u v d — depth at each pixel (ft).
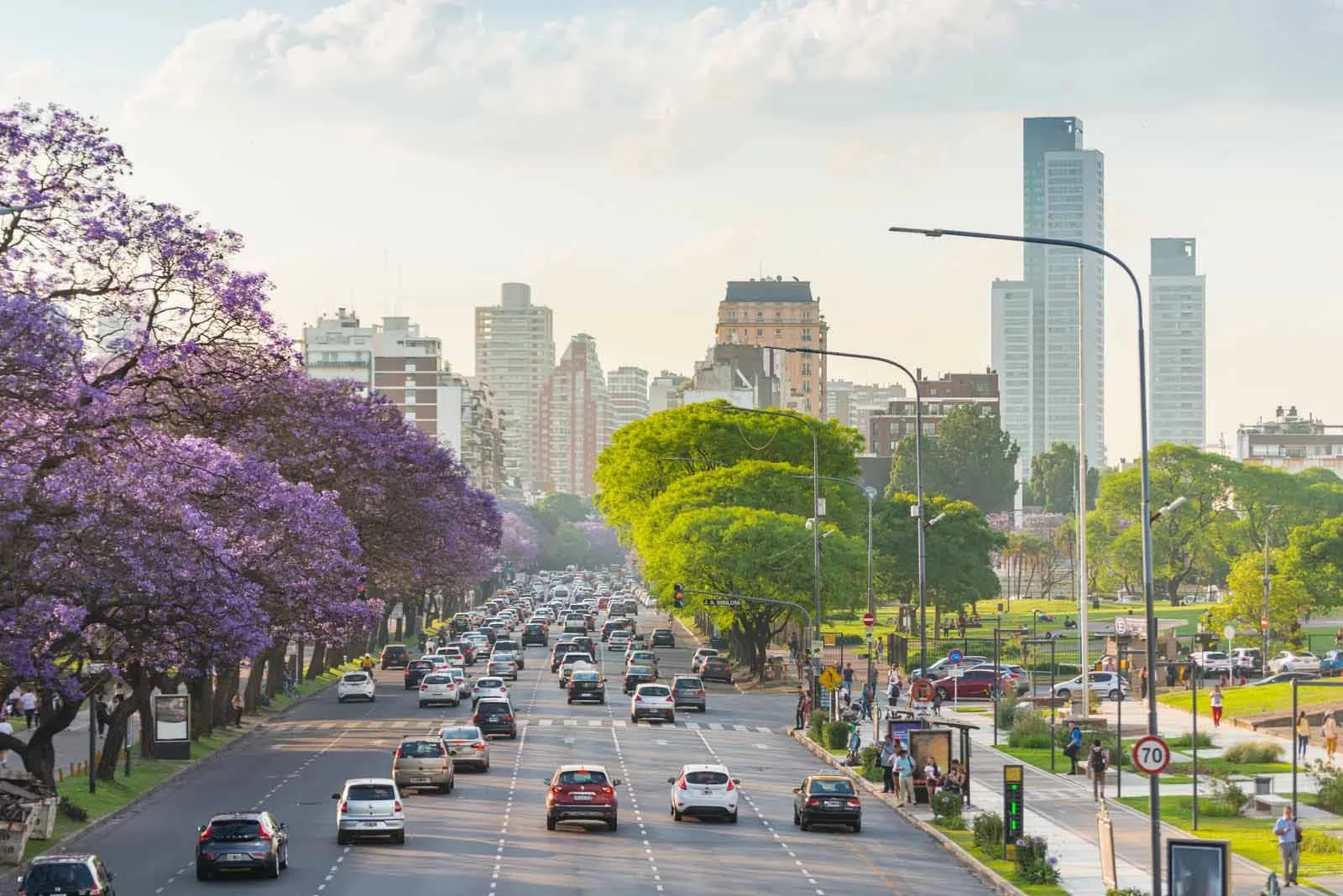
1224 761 281.74
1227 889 136.26
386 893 163.12
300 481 323.16
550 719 364.79
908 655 522.47
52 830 198.39
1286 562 538.88
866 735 327.88
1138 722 344.08
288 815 220.02
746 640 488.44
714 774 221.87
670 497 513.86
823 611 488.44
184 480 204.64
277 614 261.24
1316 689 377.50
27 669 184.03
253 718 361.10
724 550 460.96
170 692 297.53
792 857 192.24
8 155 187.83
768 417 572.92
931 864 190.49
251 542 242.37
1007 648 529.45
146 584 189.06
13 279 190.90
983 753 305.32
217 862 168.86
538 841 199.52
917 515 271.08
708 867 183.11
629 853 192.13
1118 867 185.47
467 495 529.04
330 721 359.25
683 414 575.79
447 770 243.40
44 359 172.14
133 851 192.03
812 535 465.47
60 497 187.01
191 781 260.21
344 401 339.98
